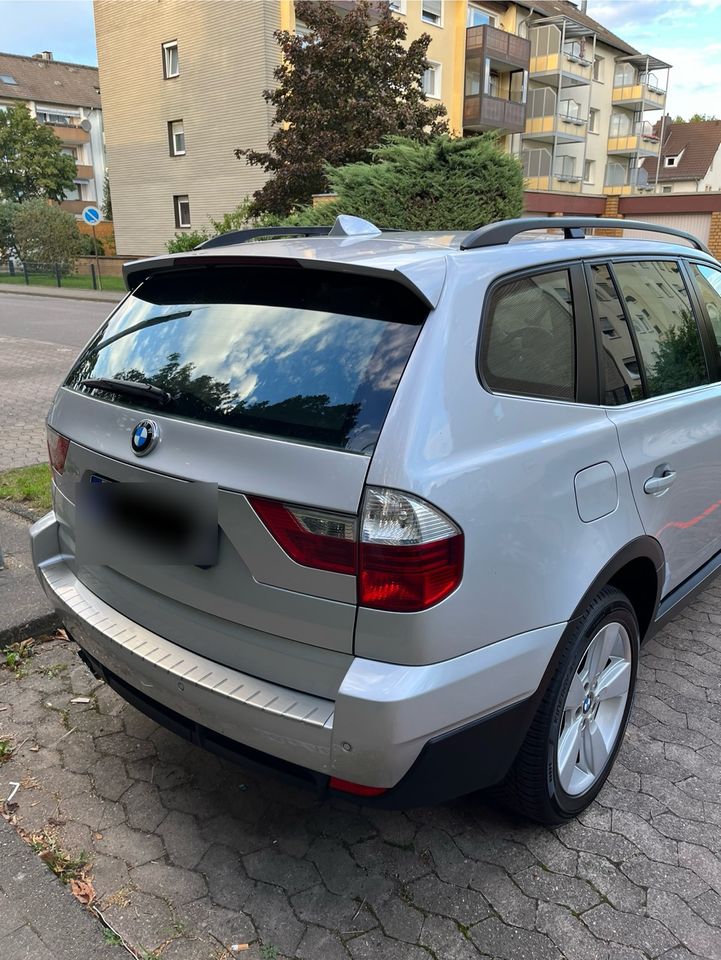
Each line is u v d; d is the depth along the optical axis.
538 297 2.31
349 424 1.86
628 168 48.16
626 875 2.30
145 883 2.24
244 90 27.17
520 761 2.27
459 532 1.83
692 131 63.72
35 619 3.54
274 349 2.11
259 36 26.03
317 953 2.03
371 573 1.77
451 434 1.88
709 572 3.41
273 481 1.87
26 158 46.75
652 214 28.61
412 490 1.76
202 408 2.11
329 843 2.42
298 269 2.21
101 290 28.89
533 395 2.18
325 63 19.41
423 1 30.53
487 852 2.39
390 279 1.98
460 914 2.16
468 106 33.84
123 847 2.38
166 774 2.73
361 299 2.08
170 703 2.17
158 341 2.42
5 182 47.03
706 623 3.91
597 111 44.66
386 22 19.64
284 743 1.92
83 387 2.57
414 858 2.36
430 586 1.79
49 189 48.31
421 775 1.92
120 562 2.29
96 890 2.21
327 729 1.84
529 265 2.31
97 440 2.35
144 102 31.02
